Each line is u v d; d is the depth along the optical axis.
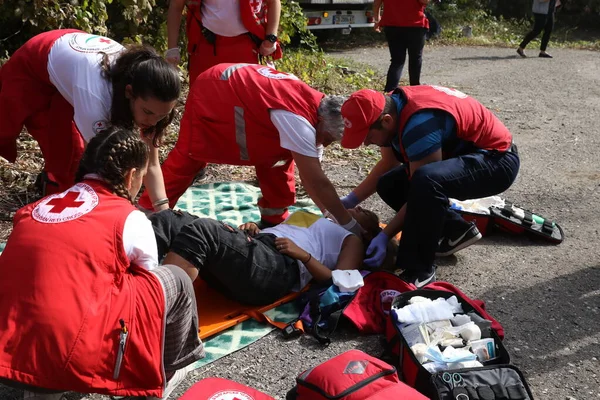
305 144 3.54
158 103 2.88
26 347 2.22
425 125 3.53
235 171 5.64
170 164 4.04
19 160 5.38
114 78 3.00
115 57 3.08
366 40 14.43
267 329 3.39
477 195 3.73
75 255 2.31
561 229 4.64
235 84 3.70
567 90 9.91
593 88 10.14
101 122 3.05
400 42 7.93
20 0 6.56
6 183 4.97
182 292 2.58
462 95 3.77
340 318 3.45
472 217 4.49
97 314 2.30
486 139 3.71
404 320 3.15
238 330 3.38
